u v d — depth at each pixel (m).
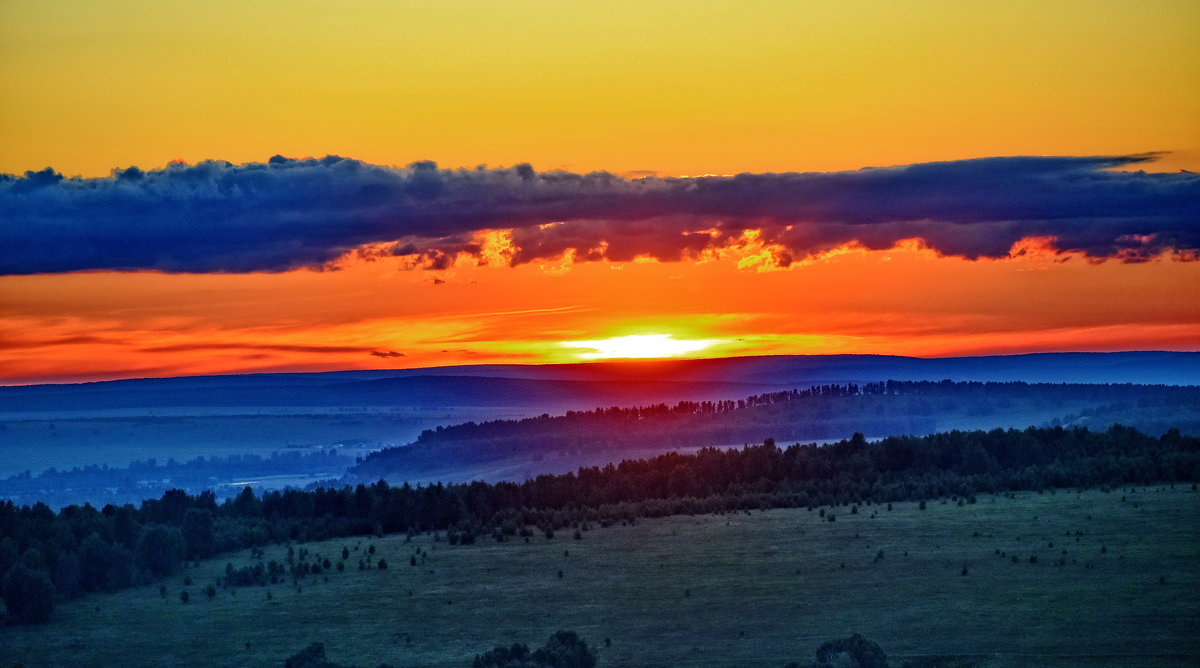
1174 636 144.50
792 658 142.12
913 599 170.88
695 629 162.25
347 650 161.75
